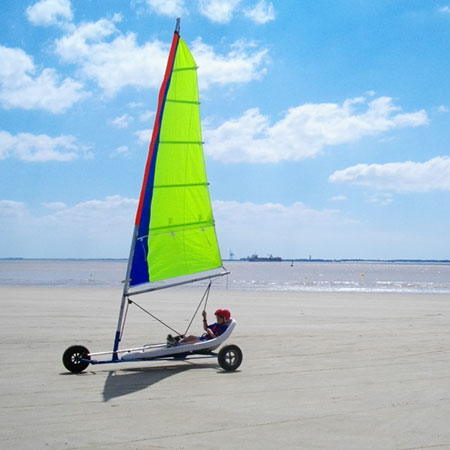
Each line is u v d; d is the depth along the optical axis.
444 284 59.72
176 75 10.39
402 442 5.77
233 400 7.58
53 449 5.49
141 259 9.94
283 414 6.85
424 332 15.25
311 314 20.52
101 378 9.05
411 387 8.41
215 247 10.95
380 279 79.56
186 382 8.77
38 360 10.62
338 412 6.96
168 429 6.20
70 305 23.06
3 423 6.39
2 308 21.16
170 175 10.31
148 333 14.77
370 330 15.66
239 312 21.20
